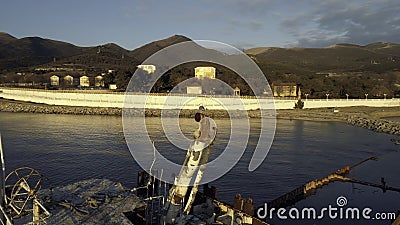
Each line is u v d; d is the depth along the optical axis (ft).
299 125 326.24
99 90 429.79
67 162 157.38
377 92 542.98
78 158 163.63
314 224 104.68
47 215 46.39
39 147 186.29
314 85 508.12
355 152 213.05
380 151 219.61
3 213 41.70
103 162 156.66
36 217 44.45
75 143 197.98
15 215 47.16
